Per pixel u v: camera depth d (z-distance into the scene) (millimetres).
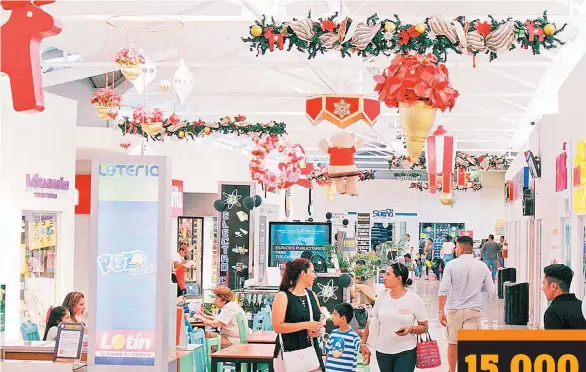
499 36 6887
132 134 17703
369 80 22938
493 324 17219
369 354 8312
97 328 6621
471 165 26281
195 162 23094
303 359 6793
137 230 6578
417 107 6504
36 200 12297
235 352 8078
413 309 7672
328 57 18922
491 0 12531
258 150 17625
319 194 40656
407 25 6941
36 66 4965
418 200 40531
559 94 13781
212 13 14516
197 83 22375
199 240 23266
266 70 21672
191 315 11930
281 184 18438
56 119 13070
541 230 15531
